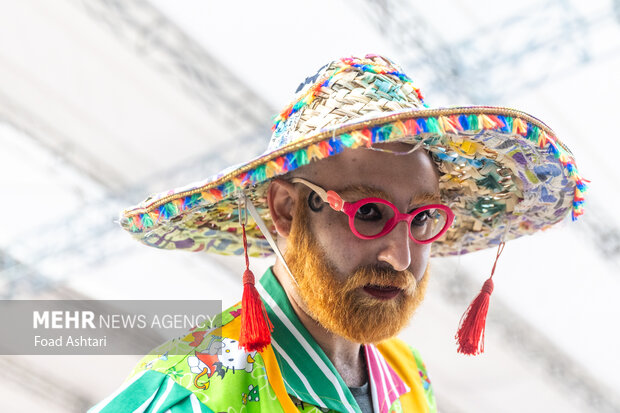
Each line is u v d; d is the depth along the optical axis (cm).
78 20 518
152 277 653
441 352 746
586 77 589
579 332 755
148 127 595
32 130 586
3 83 556
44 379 683
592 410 816
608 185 658
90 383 698
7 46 535
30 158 596
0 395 682
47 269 632
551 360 764
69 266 631
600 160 641
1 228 623
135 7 516
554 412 811
